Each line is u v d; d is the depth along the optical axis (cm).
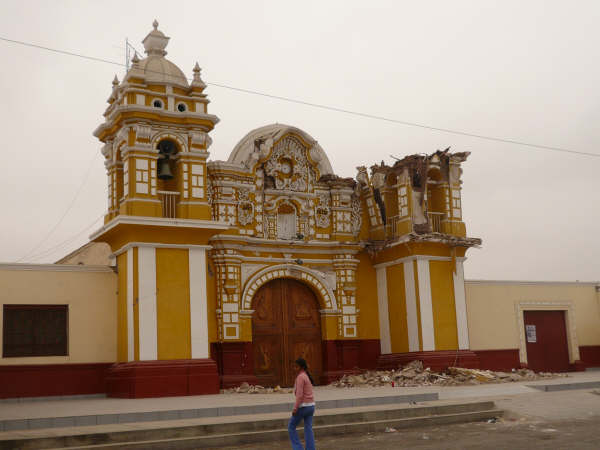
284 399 1852
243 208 2483
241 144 2600
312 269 2597
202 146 2250
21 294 2153
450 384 2295
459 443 1279
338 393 2000
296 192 2597
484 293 2875
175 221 2116
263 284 2506
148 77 2230
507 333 2891
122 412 1517
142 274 2097
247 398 1920
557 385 2103
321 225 2638
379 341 2705
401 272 2630
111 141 2317
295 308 2580
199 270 2181
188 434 1349
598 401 1784
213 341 2372
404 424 1510
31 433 1315
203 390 2097
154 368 2044
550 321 3027
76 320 2214
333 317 2602
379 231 2708
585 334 3075
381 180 2695
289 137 2614
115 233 2170
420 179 2611
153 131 2189
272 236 2531
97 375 2214
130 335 2103
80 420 1452
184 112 2231
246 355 2405
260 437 1375
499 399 1858
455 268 2630
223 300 2386
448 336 2569
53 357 2166
